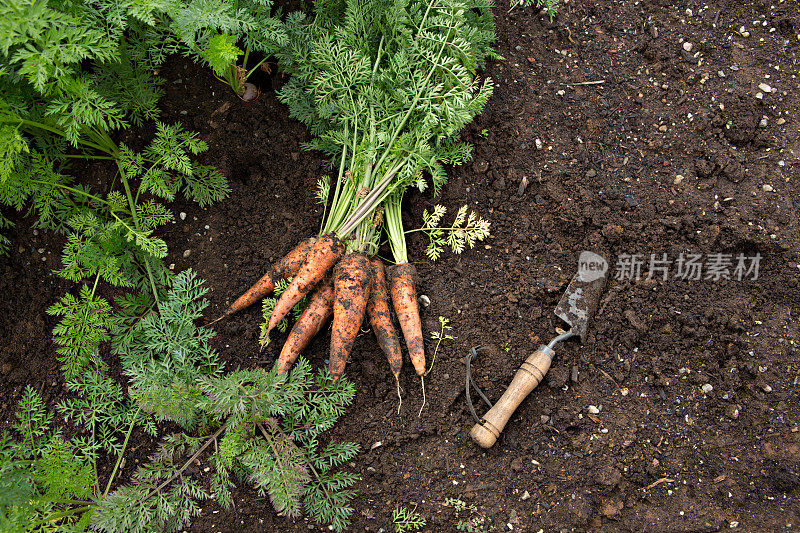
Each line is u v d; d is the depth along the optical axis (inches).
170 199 56.0
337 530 52.9
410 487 53.8
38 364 56.2
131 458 54.8
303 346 54.7
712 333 55.2
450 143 56.4
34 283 57.2
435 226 56.1
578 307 55.5
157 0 51.4
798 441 53.4
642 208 56.6
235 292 57.0
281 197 57.9
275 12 58.3
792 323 55.1
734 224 56.0
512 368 55.2
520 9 59.7
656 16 59.6
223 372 55.7
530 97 58.3
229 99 58.1
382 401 55.0
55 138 56.0
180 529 53.4
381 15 55.2
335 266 54.8
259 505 53.7
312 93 56.5
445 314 56.0
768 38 58.9
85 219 55.6
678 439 54.0
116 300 55.4
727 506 52.9
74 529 51.6
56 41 49.9
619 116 58.1
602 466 53.5
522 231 56.9
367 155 54.9
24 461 52.0
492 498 53.5
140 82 55.8
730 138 57.4
